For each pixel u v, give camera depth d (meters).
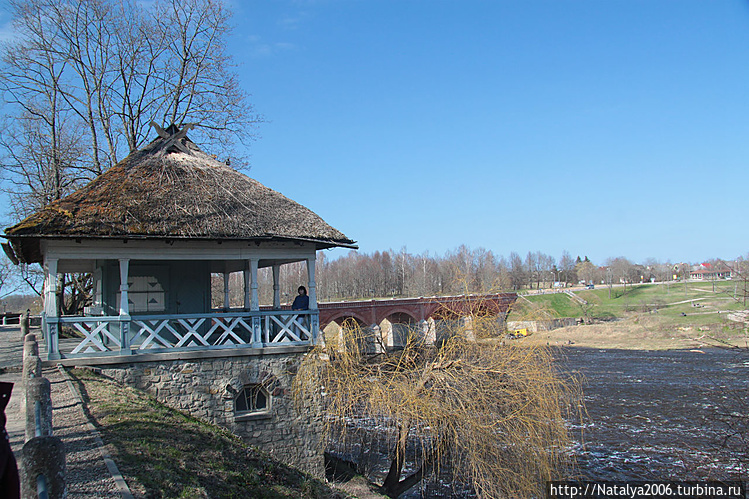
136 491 6.79
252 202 16.34
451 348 15.58
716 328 29.91
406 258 98.38
